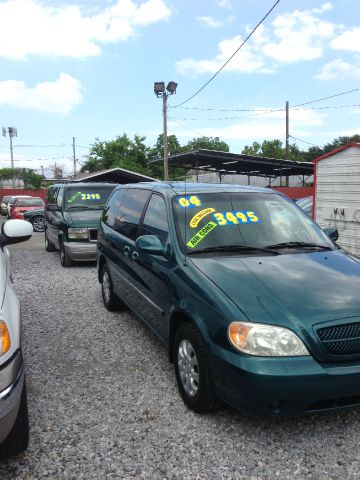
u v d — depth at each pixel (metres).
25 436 2.91
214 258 3.75
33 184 45.59
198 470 2.84
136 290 4.79
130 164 48.25
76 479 2.77
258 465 2.88
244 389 2.89
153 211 4.67
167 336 3.93
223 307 3.11
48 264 10.39
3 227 4.09
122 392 3.87
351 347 2.95
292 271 3.51
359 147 10.00
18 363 2.67
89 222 9.52
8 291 3.12
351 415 3.46
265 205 4.50
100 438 3.19
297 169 30.59
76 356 4.68
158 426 3.33
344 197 10.57
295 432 3.23
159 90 25.38
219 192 4.54
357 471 2.82
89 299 6.97
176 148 51.78
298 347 2.89
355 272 3.59
